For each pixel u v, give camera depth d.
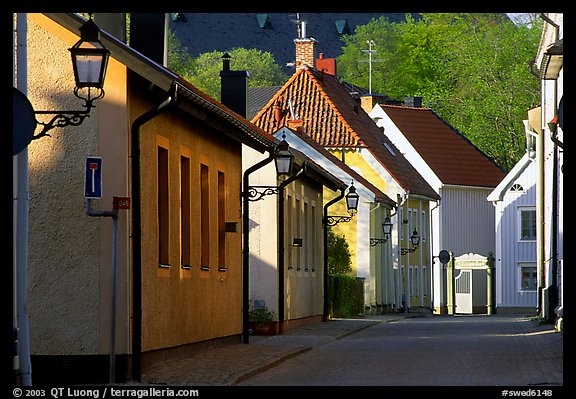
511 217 106.38
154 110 28.27
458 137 123.94
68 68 28.41
